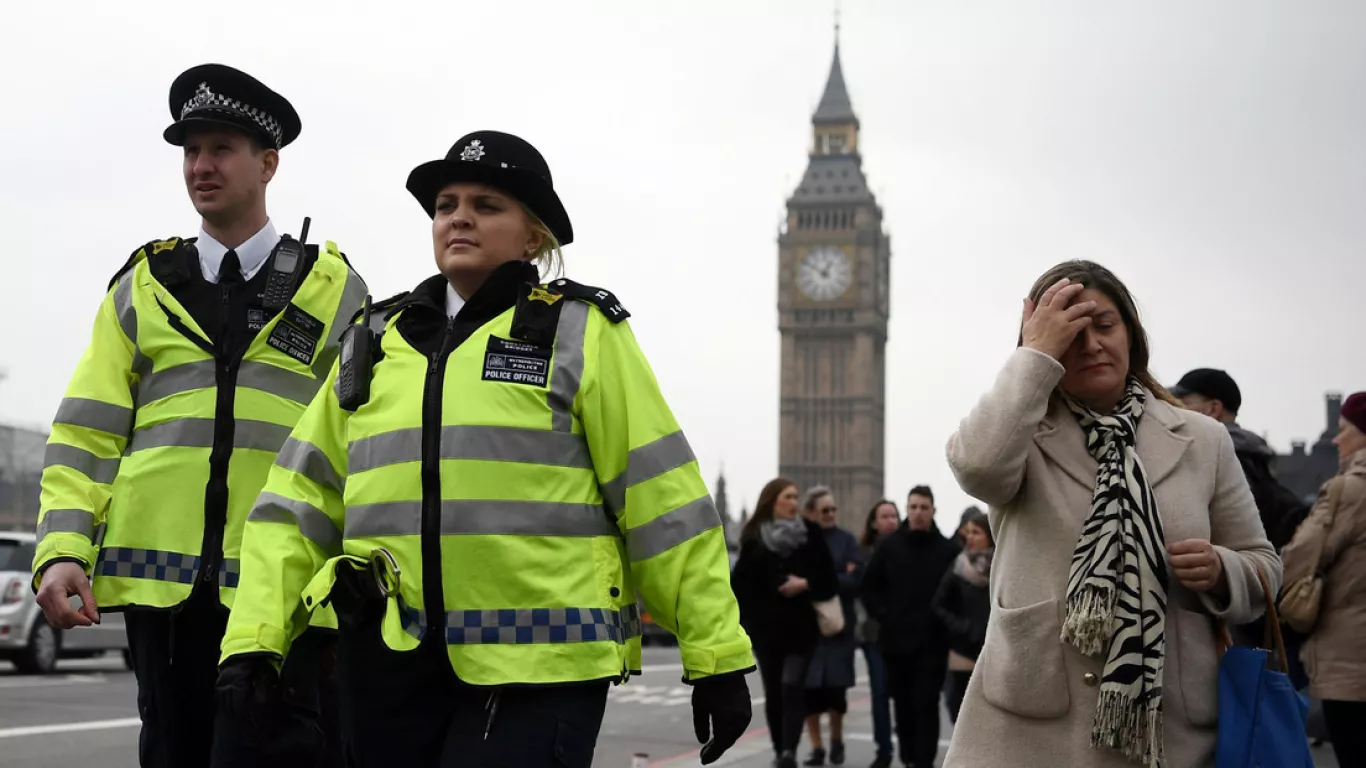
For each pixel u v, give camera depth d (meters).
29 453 37.09
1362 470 6.05
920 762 10.89
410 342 3.57
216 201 4.57
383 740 3.42
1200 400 6.99
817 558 10.75
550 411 3.46
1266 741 3.40
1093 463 3.60
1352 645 6.00
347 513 3.50
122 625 19.09
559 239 3.77
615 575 3.51
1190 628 3.51
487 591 3.35
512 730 3.30
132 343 4.55
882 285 156.12
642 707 16.30
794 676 10.68
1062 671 3.48
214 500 4.40
